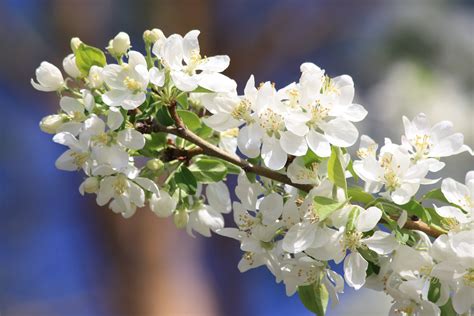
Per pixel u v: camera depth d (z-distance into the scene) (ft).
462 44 7.65
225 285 7.88
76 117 3.68
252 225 3.71
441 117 7.27
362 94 7.76
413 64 7.63
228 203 3.86
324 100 3.64
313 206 3.58
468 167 6.71
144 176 3.74
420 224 3.63
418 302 3.62
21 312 7.80
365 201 3.63
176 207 3.81
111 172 3.66
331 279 3.67
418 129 3.75
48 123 3.69
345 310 6.59
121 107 3.66
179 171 3.74
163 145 3.74
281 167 3.62
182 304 7.63
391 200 3.64
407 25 7.77
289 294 3.67
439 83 7.50
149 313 7.57
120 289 7.73
